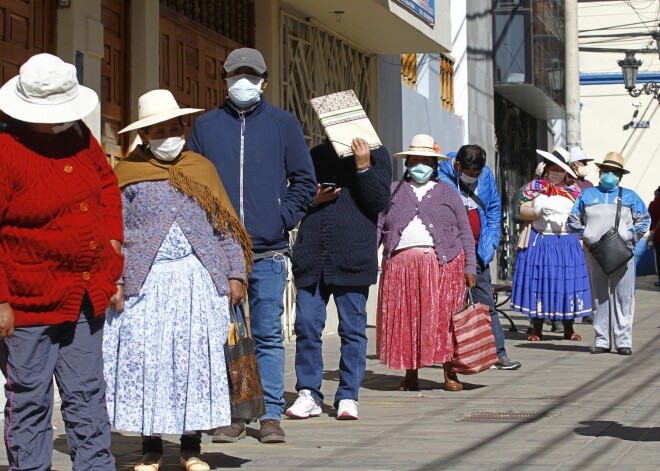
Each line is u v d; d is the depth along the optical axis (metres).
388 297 12.56
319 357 10.90
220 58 16.48
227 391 8.00
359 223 10.63
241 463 8.64
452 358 12.66
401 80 24.66
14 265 6.94
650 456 8.73
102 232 7.19
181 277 8.00
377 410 11.30
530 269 18.34
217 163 9.55
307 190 9.72
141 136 8.21
